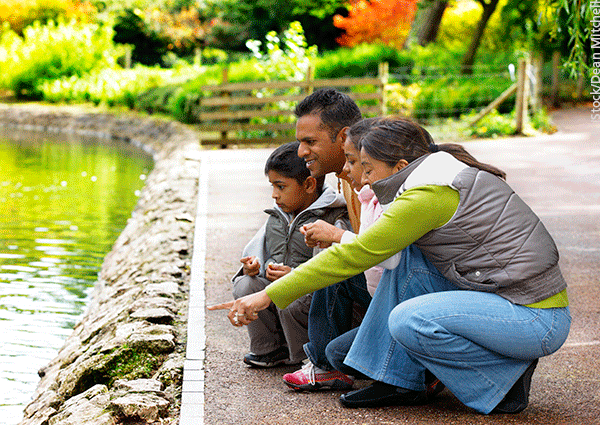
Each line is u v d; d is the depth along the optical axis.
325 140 3.36
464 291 2.92
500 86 18.00
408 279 3.06
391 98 17.31
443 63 20.97
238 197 9.27
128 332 4.16
